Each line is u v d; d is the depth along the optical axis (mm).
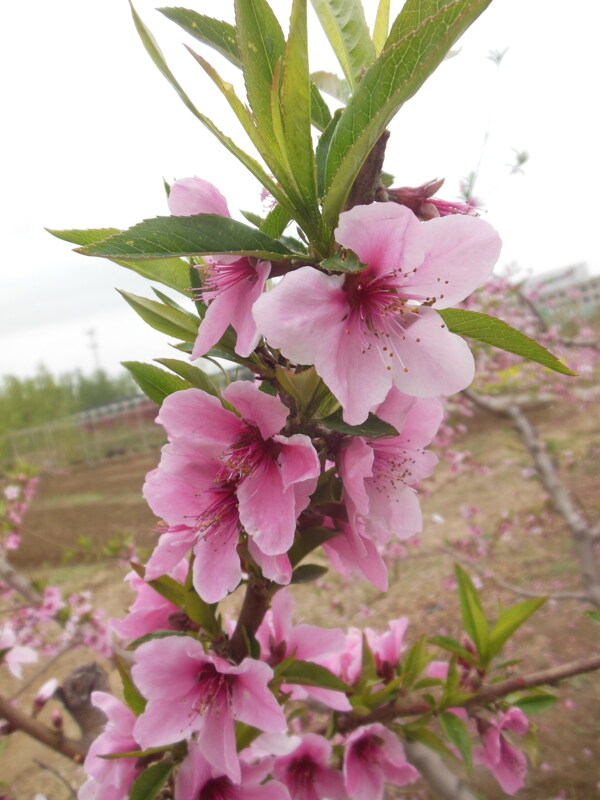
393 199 107
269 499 99
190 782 115
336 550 119
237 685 112
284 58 90
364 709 156
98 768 122
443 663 179
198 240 89
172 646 109
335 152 95
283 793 120
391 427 92
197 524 105
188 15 113
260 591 113
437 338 95
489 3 77
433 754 220
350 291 97
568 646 575
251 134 101
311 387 100
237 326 102
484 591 698
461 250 93
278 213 113
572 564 708
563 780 429
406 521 120
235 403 100
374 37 125
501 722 160
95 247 82
